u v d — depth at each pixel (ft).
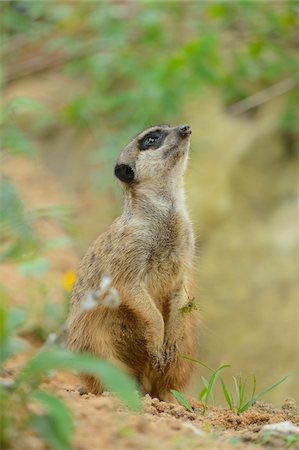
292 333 44.01
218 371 21.33
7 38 52.29
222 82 46.26
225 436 16.70
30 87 56.95
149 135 26.02
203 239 49.80
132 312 23.68
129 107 50.01
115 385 13.57
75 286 25.05
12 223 36.91
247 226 49.85
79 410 15.74
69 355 14.28
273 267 47.50
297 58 47.19
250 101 48.60
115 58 47.91
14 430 13.75
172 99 44.55
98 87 52.65
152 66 45.65
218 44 45.65
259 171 51.80
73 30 52.60
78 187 53.26
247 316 45.47
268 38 45.47
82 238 46.98
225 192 50.98
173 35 48.32
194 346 25.04
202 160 51.88
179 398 20.71
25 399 14.21
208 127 52.80
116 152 47.67
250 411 21.33
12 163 55.21
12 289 36.50
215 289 47.19
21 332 32.53
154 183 25.12
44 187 52.44
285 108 50.55
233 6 43.86
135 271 23.67
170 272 24.30
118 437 14.66
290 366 42.52
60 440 13.52
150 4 46.16
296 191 50.55
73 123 53.67
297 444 15.93
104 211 50.08
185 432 15.93
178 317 23.99
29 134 56.34
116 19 48.39
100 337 23.65
